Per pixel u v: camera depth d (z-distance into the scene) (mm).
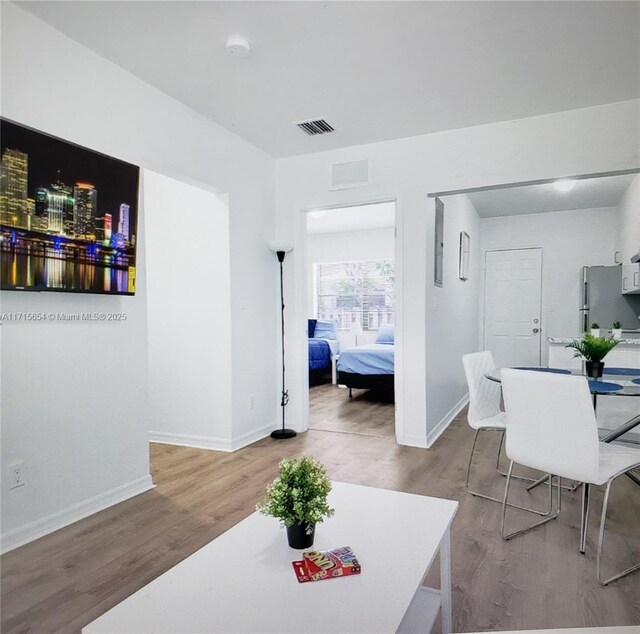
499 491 2756
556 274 6383
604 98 3002
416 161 3654
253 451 3557
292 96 2971
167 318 3797
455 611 1651
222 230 3578
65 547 2104
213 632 1019
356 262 7734
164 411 3818
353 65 2594
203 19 2180
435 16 2160
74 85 2367
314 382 6746
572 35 2312
